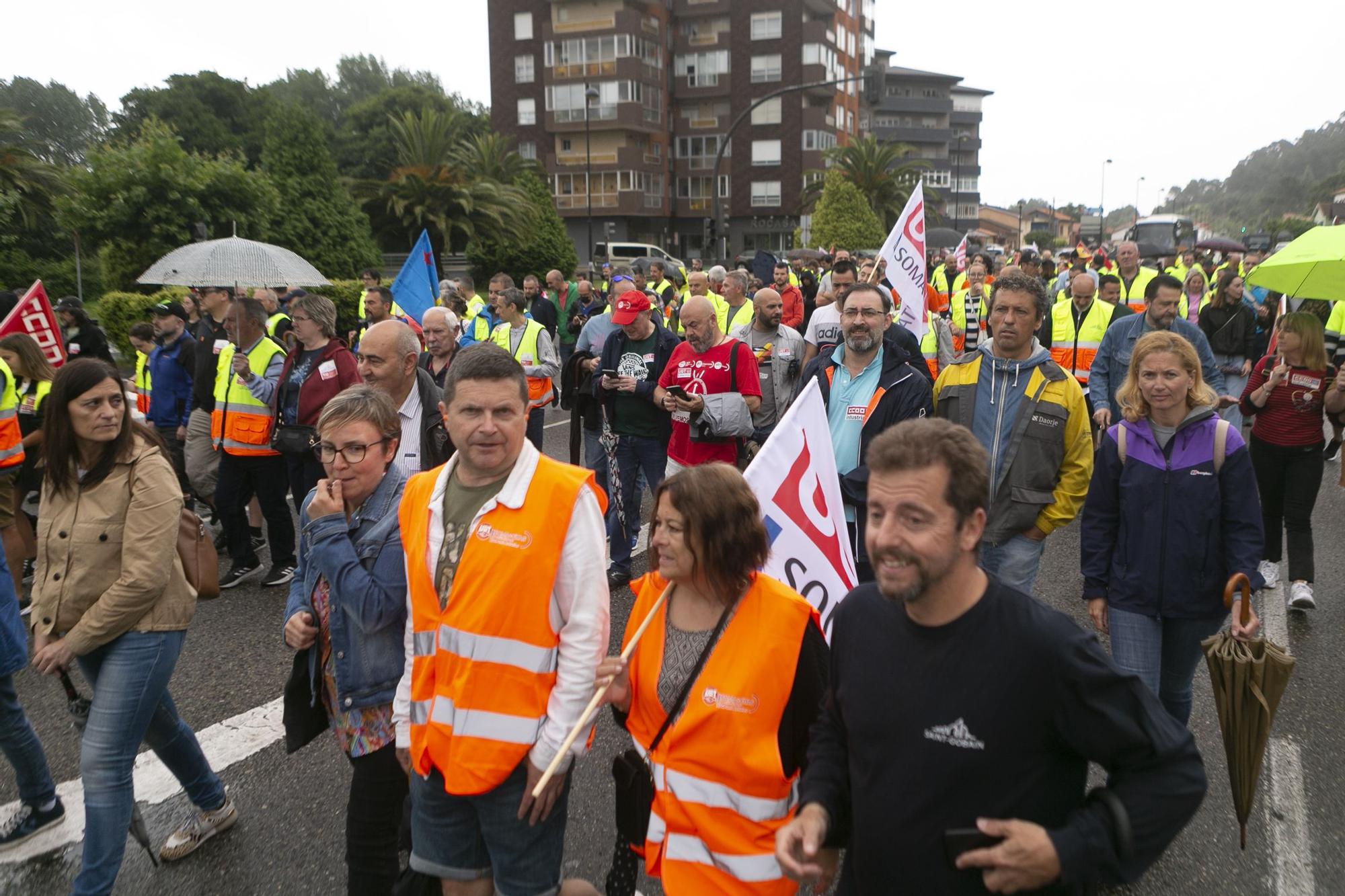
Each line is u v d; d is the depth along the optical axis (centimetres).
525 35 6103
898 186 5612
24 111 8538
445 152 4259
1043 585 679
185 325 826
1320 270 577
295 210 2956
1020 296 409
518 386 256
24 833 377
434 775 259
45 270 3316
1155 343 359
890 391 435
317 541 279
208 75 6016
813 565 328
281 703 496
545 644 254
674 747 247
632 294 655
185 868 359
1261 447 621
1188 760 179
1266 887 344
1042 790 183
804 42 6141
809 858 197
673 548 244
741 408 588
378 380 452
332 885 349
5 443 600
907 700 188
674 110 6425
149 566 316
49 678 537
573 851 369
